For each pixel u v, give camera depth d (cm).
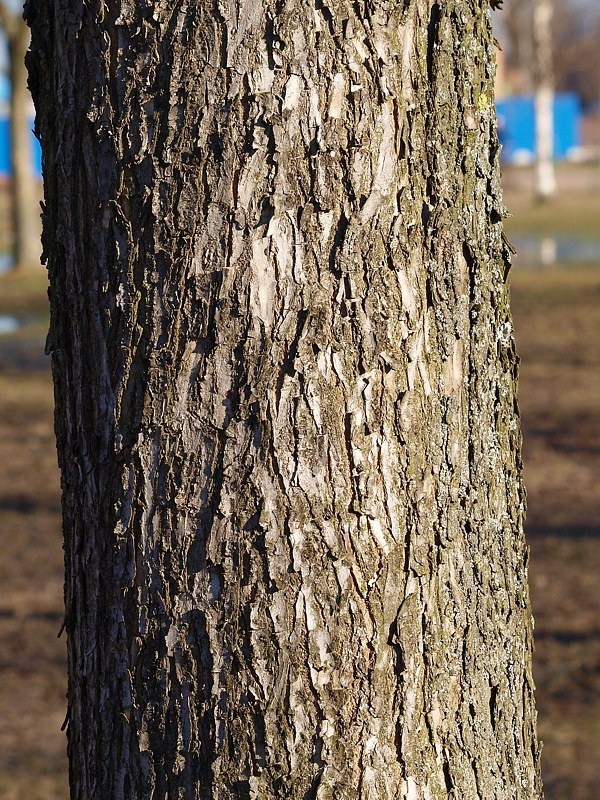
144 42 175
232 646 180
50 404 1384
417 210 185
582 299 1953
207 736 182
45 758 569
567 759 543
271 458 178
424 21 183
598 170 5841
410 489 186
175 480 180
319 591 180
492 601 203
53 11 185
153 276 179
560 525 886
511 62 7044
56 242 190
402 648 187
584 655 651
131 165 178
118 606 186
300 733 182
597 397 1292
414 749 189
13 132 2670
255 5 172
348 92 176
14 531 915
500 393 205
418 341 186
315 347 178
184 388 179
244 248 175
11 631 721
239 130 174
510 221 3688
